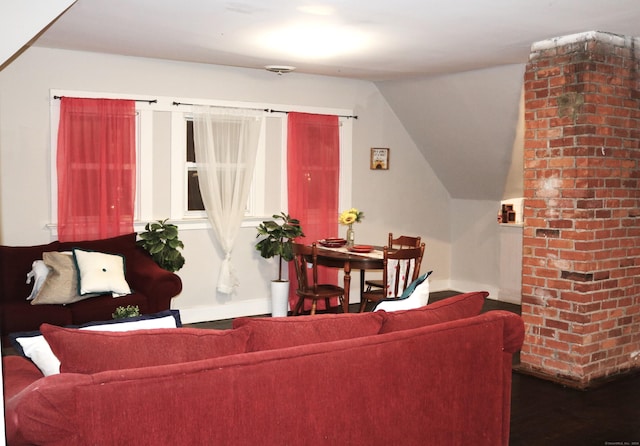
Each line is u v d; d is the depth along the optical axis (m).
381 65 6.01
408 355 2.56
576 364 4.54
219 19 4.25
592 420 3.97
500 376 2.98
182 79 6.15
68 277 5.09
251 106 6.50
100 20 4.36
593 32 4.42
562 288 4.60
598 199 4.52
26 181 5.51
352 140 7.21
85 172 5.70
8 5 3.20
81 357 2.10
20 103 5.45
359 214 6.25
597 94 4.48
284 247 6.38
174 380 2.01
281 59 5.79
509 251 7.36
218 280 6.47
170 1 3.81
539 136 4.72
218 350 2.26
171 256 5.77
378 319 2.68
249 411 2.16
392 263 5.55
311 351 2.30
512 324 3.01
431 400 2.67
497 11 3.89
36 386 1.84
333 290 5.91
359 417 2.43
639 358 4.95
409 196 7.75
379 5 3.79
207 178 6.28
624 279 4.77
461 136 7.10
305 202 6.86
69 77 5.62
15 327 4.74
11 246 5.43
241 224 6.54
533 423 3.91
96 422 1.89
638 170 4.82
